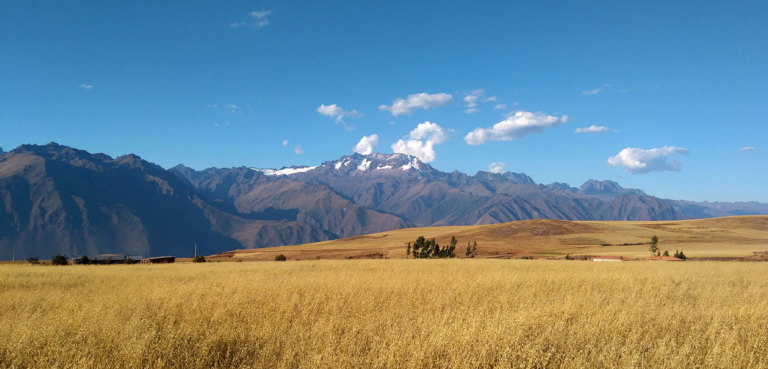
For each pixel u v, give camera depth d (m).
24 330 9.91
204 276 26.02
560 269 31.34
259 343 9.59
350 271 29.89
